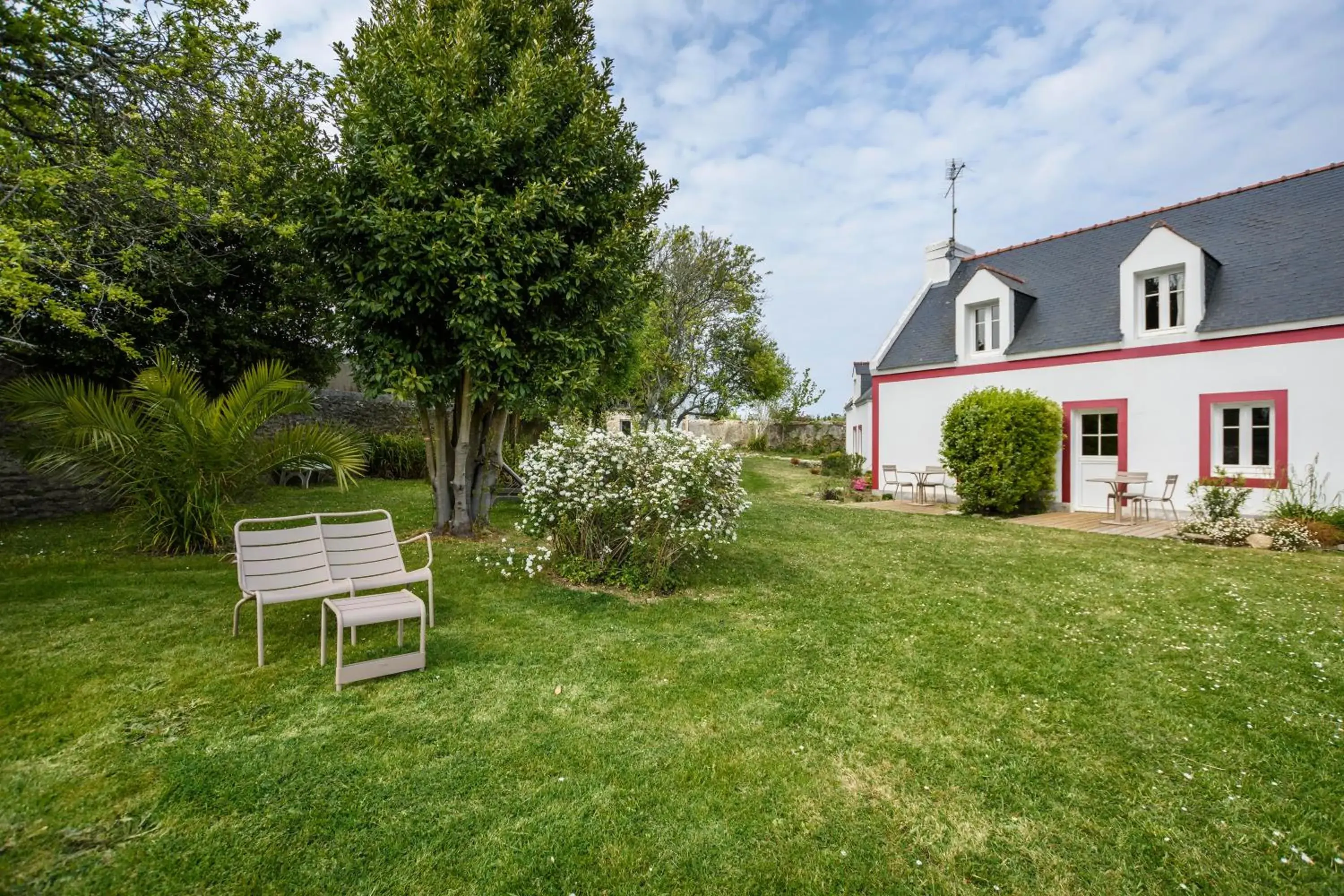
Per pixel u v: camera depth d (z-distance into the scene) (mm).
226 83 6996
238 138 7387
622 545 5996
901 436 15031
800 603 5492
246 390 6938
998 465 11367
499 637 4426
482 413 8414
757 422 36812
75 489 9727
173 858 2137
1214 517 9477
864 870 2217
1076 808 2594
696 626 4770
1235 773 2867
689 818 2473
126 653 3906
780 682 3781
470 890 2062
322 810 2428
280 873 2096
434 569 6277
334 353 12805
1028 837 2410
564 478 6012
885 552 7941
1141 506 11195
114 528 8359
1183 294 10867
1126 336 11359
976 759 2955
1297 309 9547
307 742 2910
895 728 3236
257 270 11039
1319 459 9312
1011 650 4379
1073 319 12492
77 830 2254
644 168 8078
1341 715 3428
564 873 2158
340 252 6828
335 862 2156
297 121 6961
